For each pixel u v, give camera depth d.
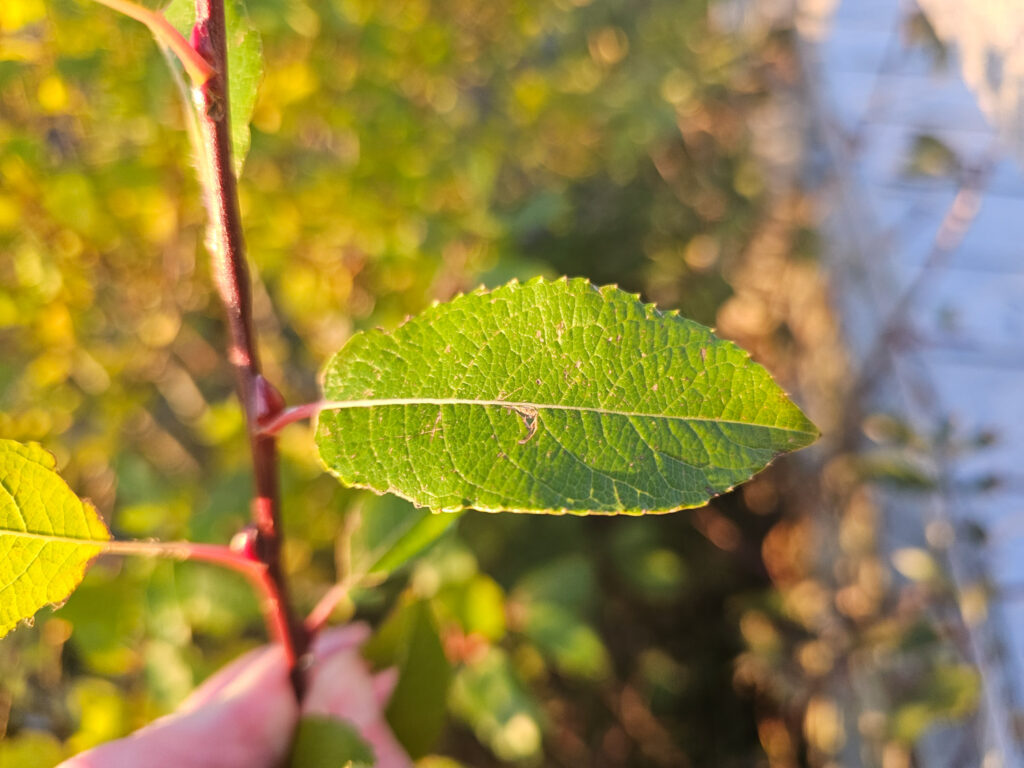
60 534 0.11
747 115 0.75
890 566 0.37
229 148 0.10
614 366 0.10
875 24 0.62
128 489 0.27
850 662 0.37
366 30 0.35
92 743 0.22
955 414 0.33
